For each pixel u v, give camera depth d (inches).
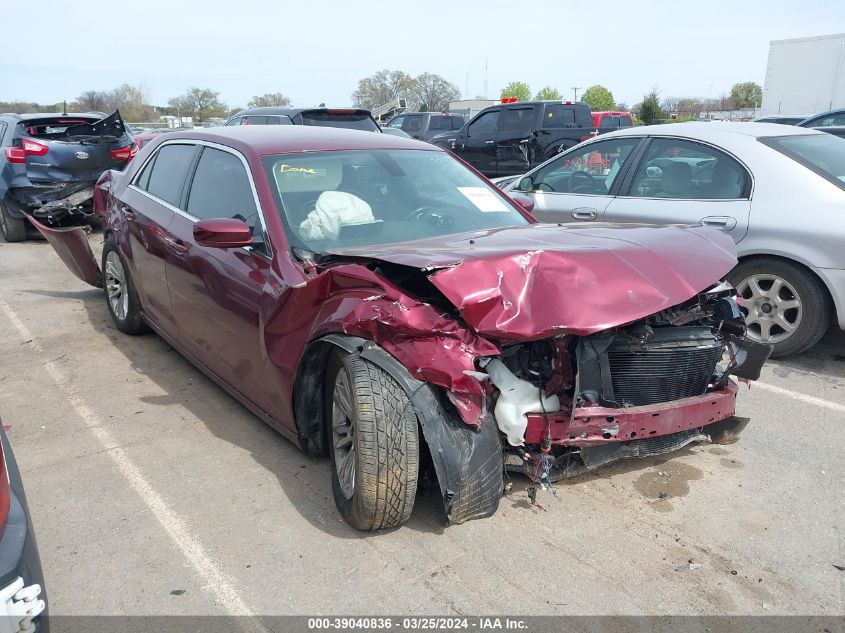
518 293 112.7
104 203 235.3
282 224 144.3
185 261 170.2
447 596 107.2
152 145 217.0
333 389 129.2
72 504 132.6
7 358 211.9
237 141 169.5
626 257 123.9
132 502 133.2
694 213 211.0
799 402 176.7
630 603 105.7
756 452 151.2
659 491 135.8
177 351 208.7
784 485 138.0
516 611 104.1
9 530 79.0
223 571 113.5
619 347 121.9
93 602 106.7
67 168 394.3
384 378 113.8
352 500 118.8
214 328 161.8
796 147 208.7
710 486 137.6
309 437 138.3
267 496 134.9
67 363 206.7
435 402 111.9
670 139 225.6
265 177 153.2
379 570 113.1
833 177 196.9
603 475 141.4
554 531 122.8
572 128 537.0
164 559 116.6
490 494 114.3
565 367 115.8
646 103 1759.4
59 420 168.6
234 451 152.5
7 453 93.6
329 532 123.2
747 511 129.2
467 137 621.0
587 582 110.1
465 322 111.3
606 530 123.1
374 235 150.1
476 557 116.0
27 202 400.2
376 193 161.3
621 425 120.0
